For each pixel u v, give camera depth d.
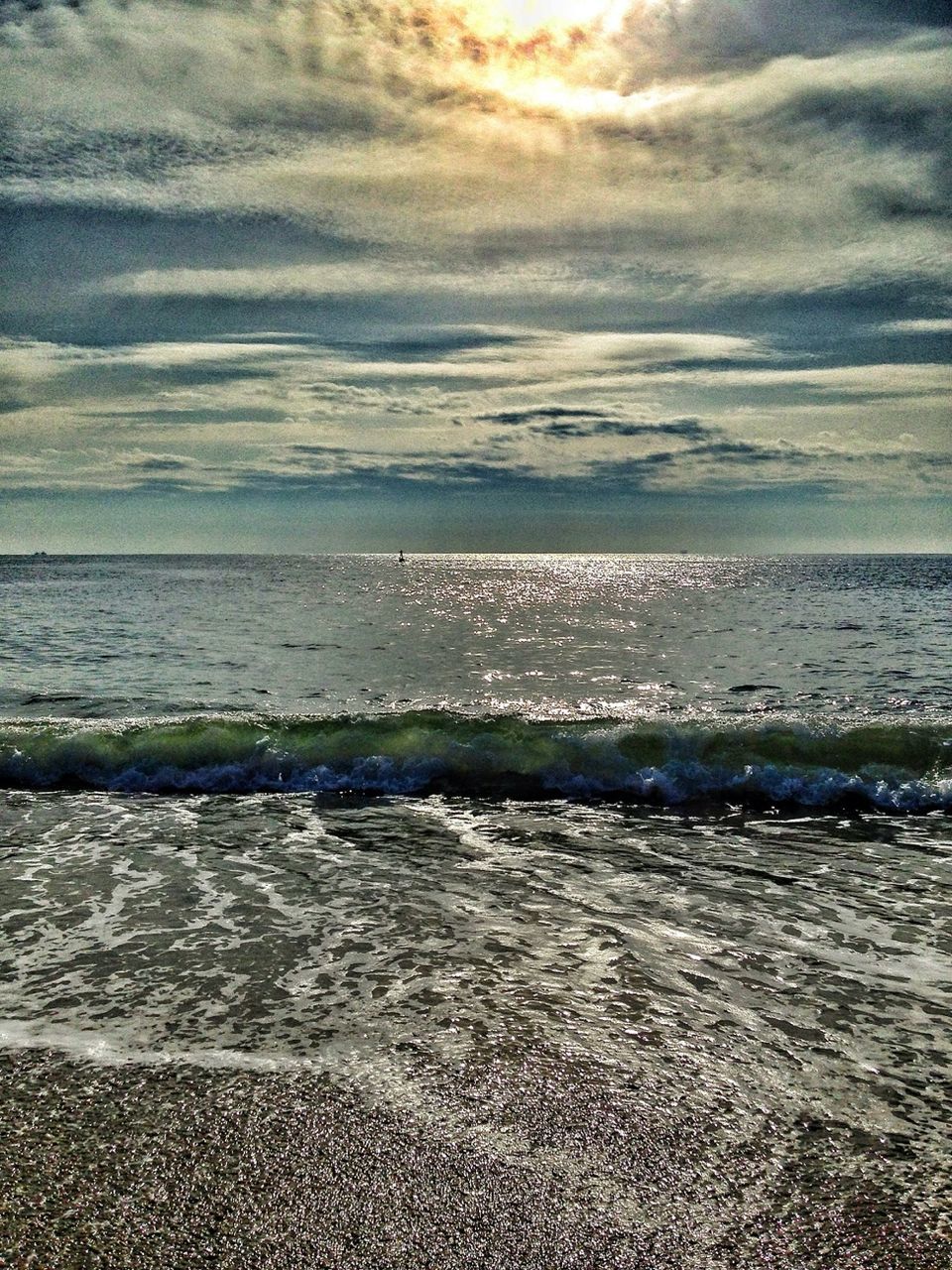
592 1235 3.39
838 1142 4.00
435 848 8.65
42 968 5.85
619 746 11.20
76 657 23.34
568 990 5.56
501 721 11.75
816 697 18.14
